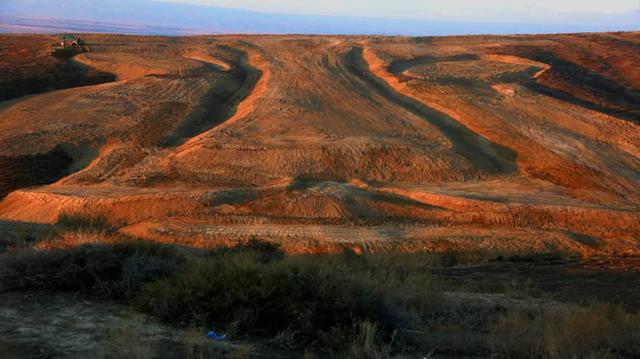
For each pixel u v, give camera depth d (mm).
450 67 98188
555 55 111875
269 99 72062
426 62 104562
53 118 65125
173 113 67062
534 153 54562
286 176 48688
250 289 8336
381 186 45688
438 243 32562
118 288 9383
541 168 51406
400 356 7770
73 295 9375
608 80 93625
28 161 53219
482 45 124375
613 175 49812
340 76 88062
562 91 82750
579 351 8172
